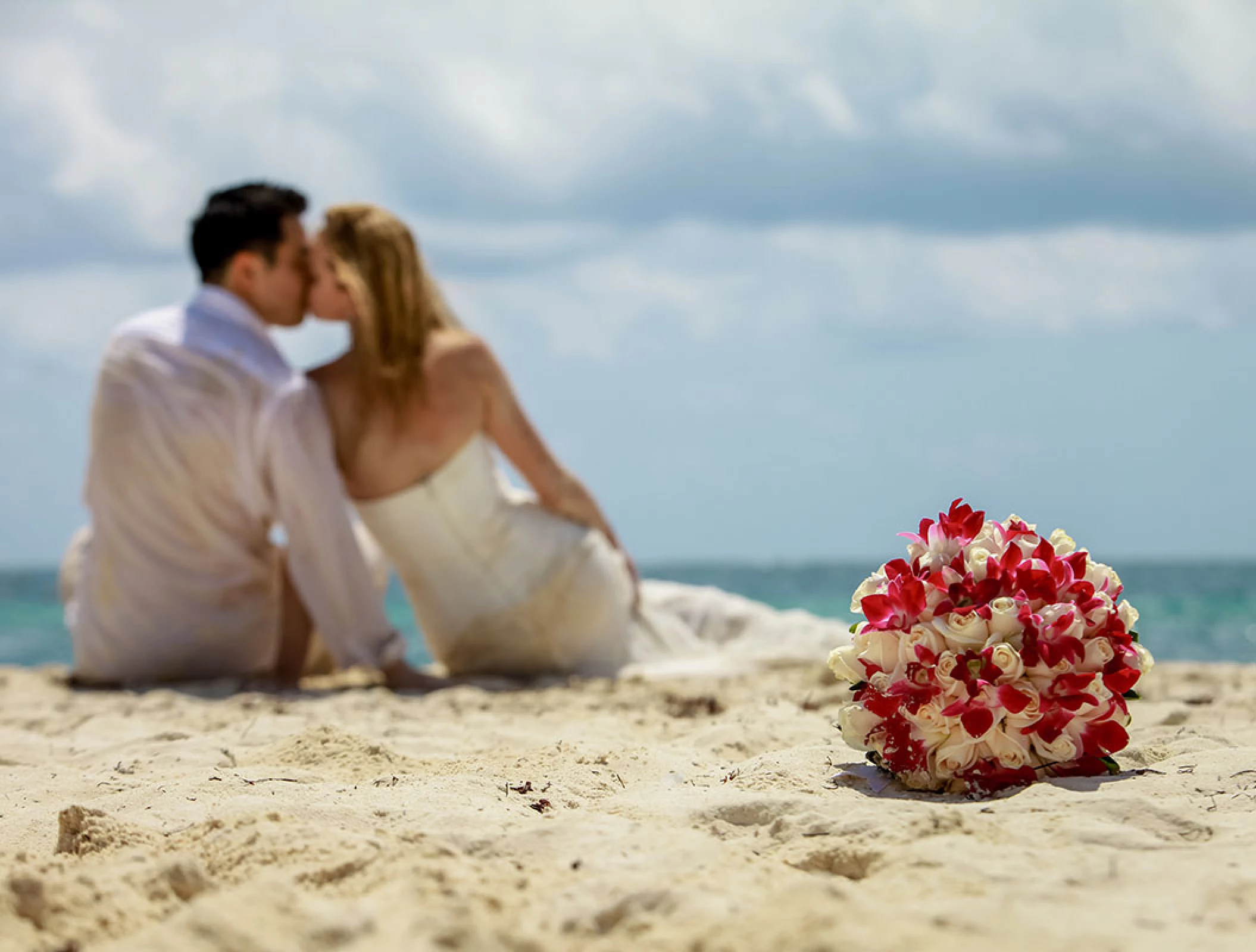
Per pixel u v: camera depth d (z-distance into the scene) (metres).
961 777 3.04
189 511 6.34
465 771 3.50
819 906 1.90
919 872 2.18
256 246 6.35
